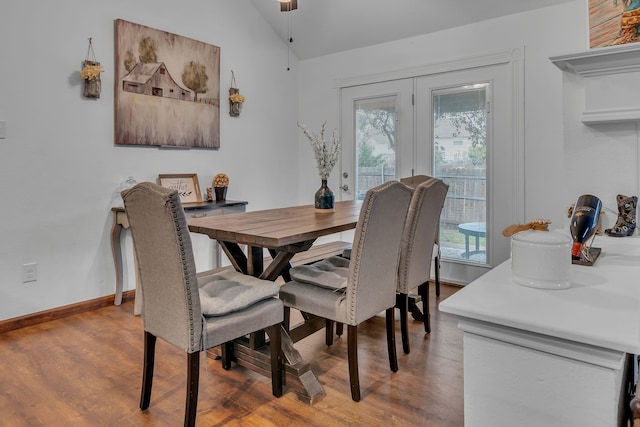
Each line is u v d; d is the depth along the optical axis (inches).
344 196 178.9
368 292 77.4
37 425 68.3
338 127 178.7
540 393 28.6
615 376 25.9
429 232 100.7
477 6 135.0
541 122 130.8
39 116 112.3
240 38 163.6
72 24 117.3
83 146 121.3
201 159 152.3
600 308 30.5
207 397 77.1
